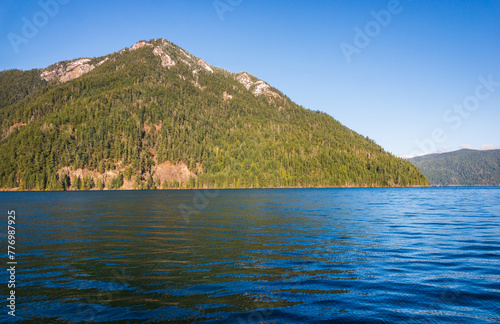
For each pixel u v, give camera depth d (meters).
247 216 39.31
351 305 11.28
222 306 11.14
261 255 18.33
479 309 10.92
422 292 12.48
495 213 42.78
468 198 85.62
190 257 17.92
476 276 14.38
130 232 26.72
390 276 14.45
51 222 33.91
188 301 11.59
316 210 47.81
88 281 13.81
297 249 19.95
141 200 77.69
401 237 24.19
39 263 16.72
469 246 20.78
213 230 27.75
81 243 21.97
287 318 10.27
